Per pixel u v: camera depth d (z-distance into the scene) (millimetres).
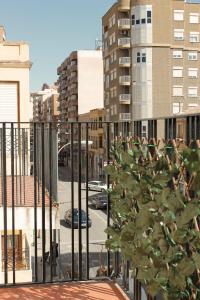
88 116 67688
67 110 93938
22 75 18875
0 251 9914
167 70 51344
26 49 18938
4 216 4805
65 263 19125
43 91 164375
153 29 50500
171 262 2705
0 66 18594
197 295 2510
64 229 28609
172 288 2730
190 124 2709
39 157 8797
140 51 50719
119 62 52469
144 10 50188
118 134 4492
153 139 3209
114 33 54125
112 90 55906
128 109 53094
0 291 4512
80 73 81500
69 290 4535
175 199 2627
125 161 3764
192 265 2457
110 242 4156
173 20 52625
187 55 53469
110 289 4547
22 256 10398
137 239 3295
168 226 2756
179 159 2695
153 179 3014
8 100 18812
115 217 4137
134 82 51250
